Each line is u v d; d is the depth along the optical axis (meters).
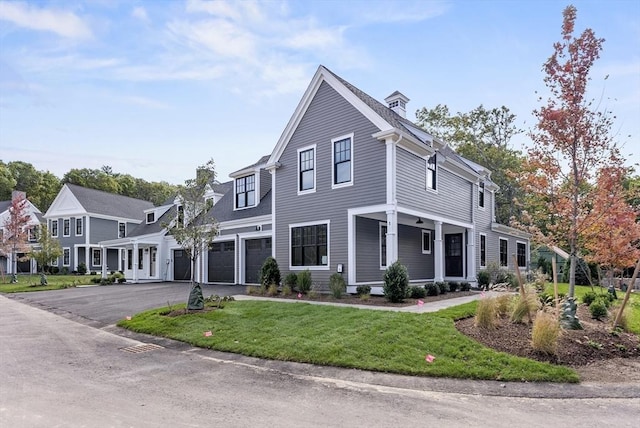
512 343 7.29
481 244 20.81
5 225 28.58
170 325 9.62
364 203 14.01
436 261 16.36
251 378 6.11
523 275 20.53
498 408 4.88
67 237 36.50
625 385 5.82
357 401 5.09
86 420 4.35
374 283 15.57
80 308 13.54
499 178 33.47
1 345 8.41
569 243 9.84
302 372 6.43
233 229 21.00
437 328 7.91
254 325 9.09
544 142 8.99
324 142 15.40
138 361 7.16
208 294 15.45
